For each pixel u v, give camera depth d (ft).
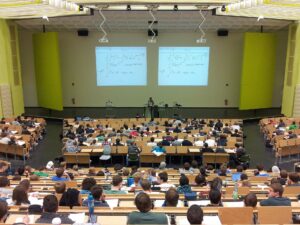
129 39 72.84
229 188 24.22
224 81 75.00
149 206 13.52
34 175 28.17
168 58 73.61
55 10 37.63
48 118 69.36
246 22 63.87
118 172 32.83
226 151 42.50
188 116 70.28
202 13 55.62
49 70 71.05
